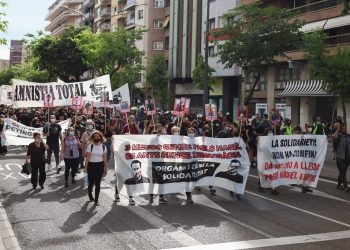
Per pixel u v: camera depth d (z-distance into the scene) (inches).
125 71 1834.4
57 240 293.3
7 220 339.3
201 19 1843.0
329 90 953.5
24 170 466.9
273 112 795.4
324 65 945.5
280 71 1440.7
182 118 696.4
